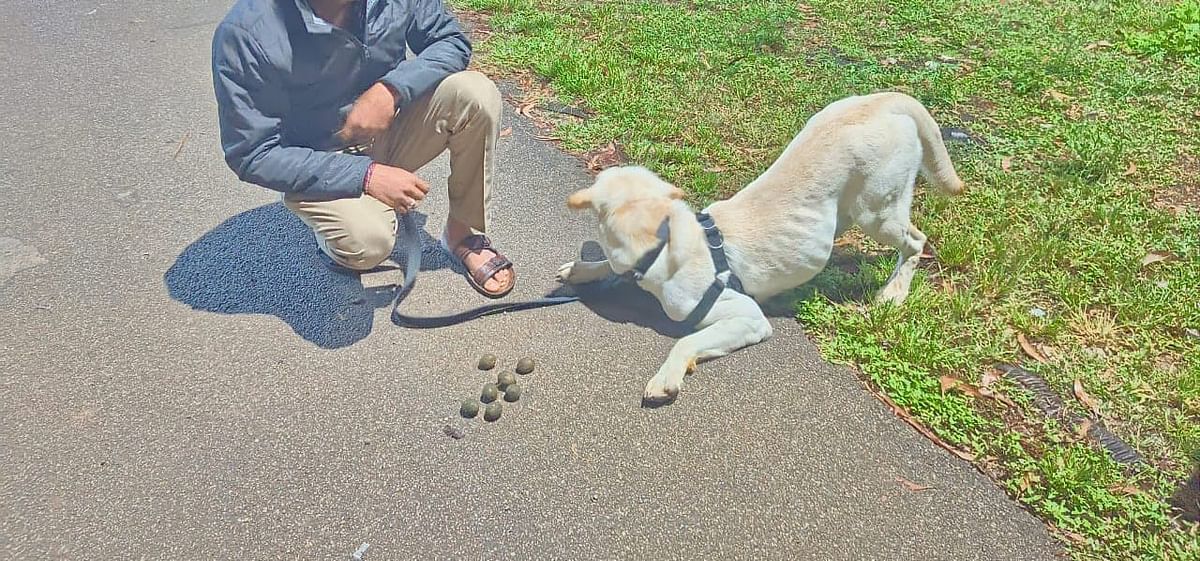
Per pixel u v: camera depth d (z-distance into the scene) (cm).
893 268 352
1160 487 255
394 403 287
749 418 283
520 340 316
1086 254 360
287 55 268
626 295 341
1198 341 315
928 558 238
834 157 306
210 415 280
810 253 316
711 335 300
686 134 461
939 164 332
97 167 424
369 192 281
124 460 264
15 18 616
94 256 357
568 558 237
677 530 245
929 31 611
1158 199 412
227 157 280
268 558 235
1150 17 630
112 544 238
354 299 336
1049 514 248
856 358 306
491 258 345
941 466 265
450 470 262
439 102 313
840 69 541
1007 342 314
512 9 629
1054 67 544
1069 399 288
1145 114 492
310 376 297
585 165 435
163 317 323
